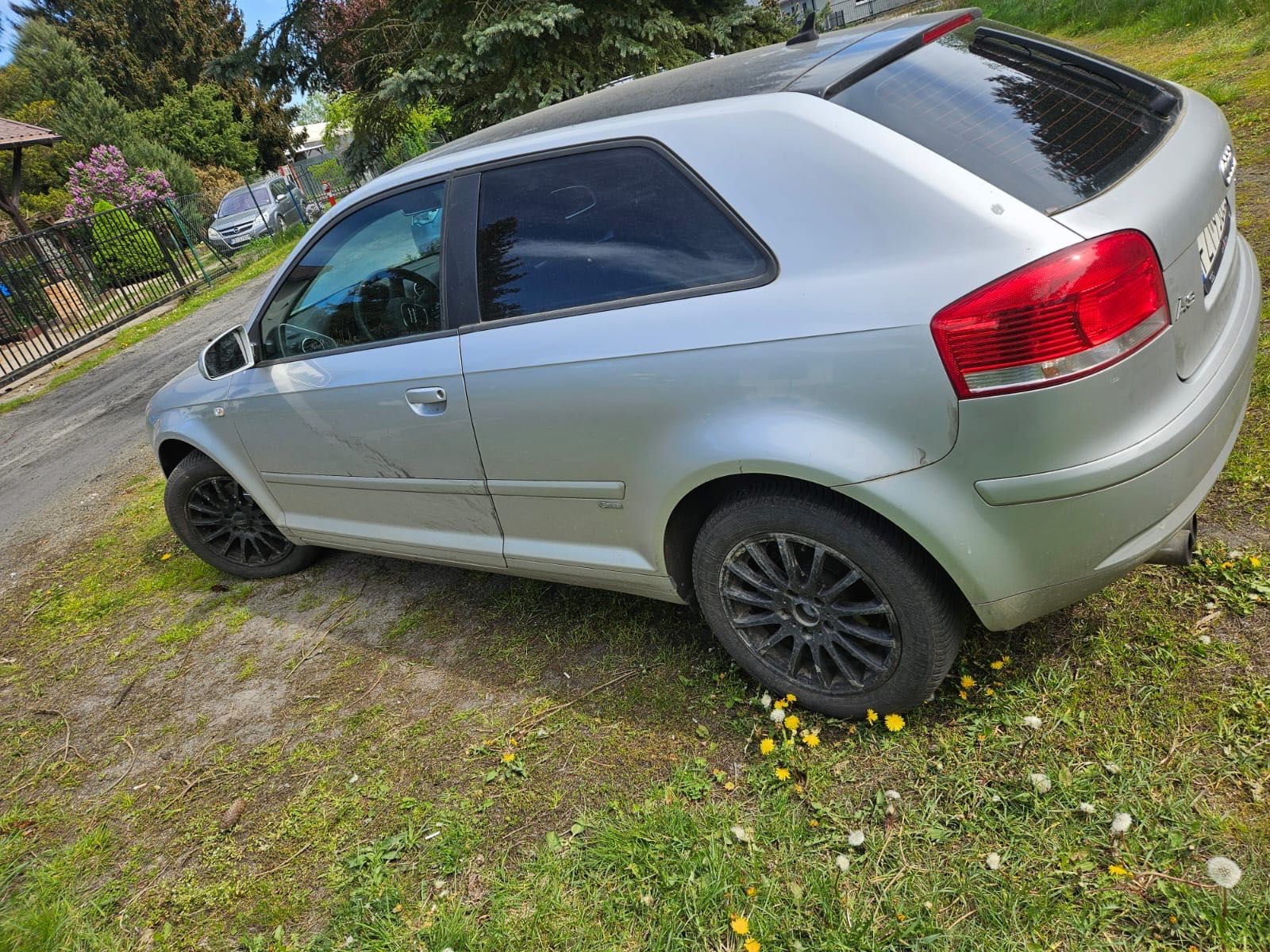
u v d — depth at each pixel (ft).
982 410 5.57
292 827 7.87
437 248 8.39
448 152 8.91
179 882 7.58
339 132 63.67
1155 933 5.19
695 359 6.59
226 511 12.55
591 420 7.36
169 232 51.26
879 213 5.90
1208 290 6.38
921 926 5.51
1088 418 5.49
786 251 6.27
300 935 6.77
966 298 5.47
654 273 6.95
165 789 8.82
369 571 12.42
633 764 7.52
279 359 10.30
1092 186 5.83
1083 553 5.94
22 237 41.55
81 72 123.24
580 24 31.94
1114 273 5.36
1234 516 8.36
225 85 40.93
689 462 6.84
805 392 6.16
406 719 8.93
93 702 10.82
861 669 7.16
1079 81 7.36
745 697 7.93
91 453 22.89
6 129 47.19
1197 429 5.90
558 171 7.60
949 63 7.12
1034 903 5.49
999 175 5.79
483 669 9.40
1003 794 6.29
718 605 7.57
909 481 5.94
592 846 6.76
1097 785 6.15
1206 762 6.09
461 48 32.73
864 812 6.45
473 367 8.00
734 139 6.56
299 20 39.78
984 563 5.99
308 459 10.42
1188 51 28.89
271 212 61.87
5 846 8.48
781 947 5.64
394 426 9.00
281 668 10.50
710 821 6.67
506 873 6.76
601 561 8.23
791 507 6.64
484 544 9.22
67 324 41.88
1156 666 6.95
